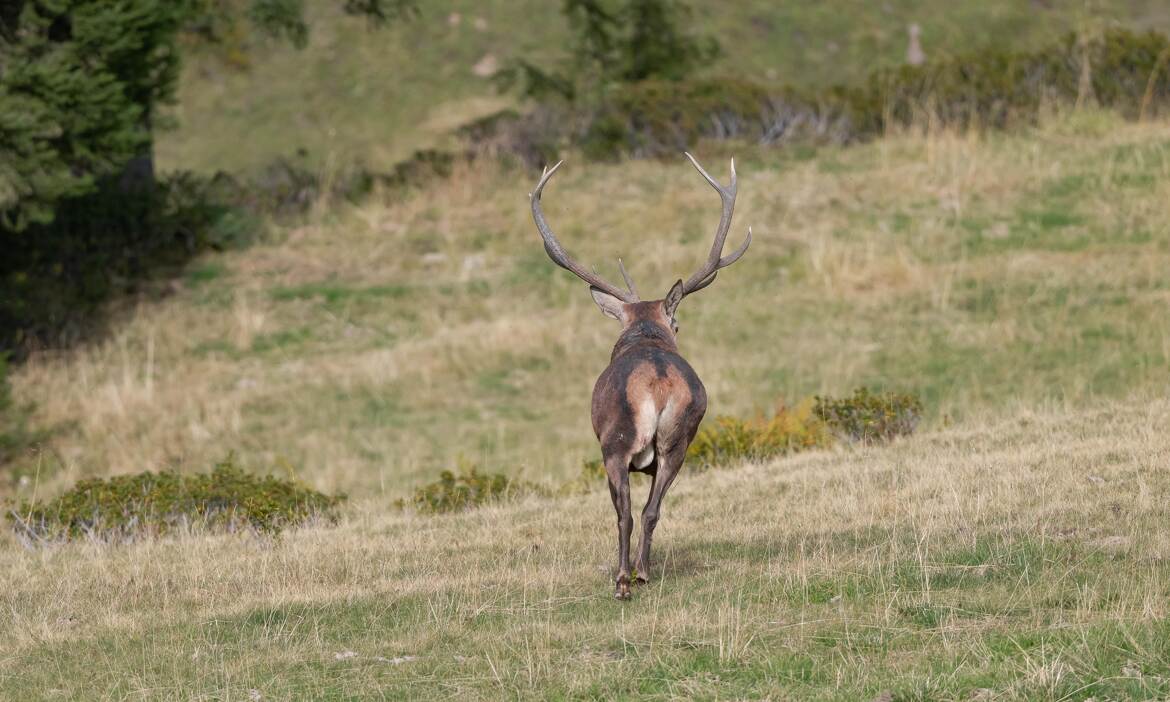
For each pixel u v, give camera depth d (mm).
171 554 38094
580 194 91688
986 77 101000
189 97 130250
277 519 43625
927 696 19938
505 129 100938
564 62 115438
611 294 31922
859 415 49750
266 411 66562
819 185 89438
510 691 22141
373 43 136500
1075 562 26250
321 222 91375
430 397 67375
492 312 77375
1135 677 19844
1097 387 59031
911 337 68062
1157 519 28719
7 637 28969
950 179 88125
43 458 62219
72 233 83938
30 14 69500
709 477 44000
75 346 74562
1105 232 78125
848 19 141125
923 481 36344
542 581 29922
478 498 46438
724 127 100938
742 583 27531
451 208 91188
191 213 87375
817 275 76625
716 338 70750
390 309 78312
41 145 65875
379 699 22453
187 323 77250
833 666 21828
